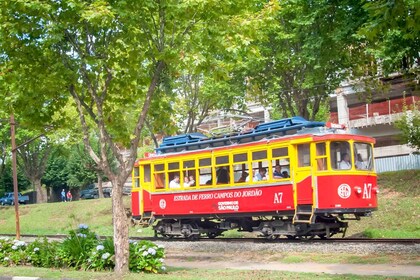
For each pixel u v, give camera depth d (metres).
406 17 9.92
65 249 15.04
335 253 16.34
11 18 13.27
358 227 24.27
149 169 24.05
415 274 12.05
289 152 18.84
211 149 21.38
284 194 18.94
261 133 20.16
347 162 18.39
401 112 37.94
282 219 19.77
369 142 19.17
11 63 14.09
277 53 28.69
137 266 13.61
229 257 17.64
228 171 20.78
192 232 22.97
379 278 11.27
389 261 14.35
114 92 15.08
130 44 13.96
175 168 22.83
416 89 24.25
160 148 24.16
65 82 13.70
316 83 28.56
